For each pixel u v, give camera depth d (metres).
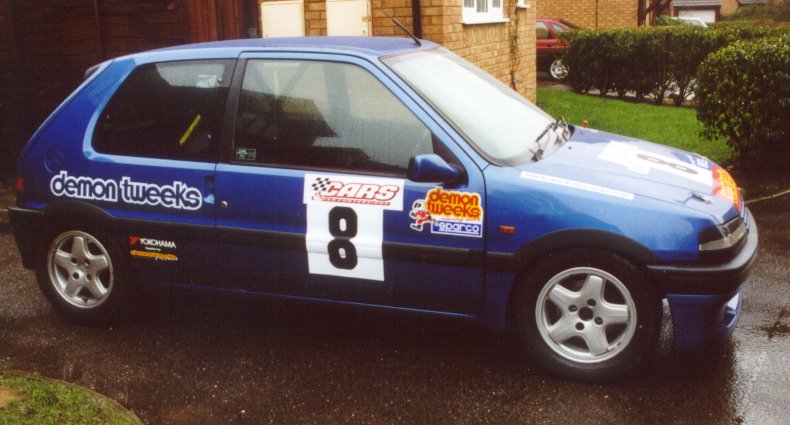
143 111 4.55
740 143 8.34
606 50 16.33
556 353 3.99
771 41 8.27
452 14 9.12
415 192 3.99
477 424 3.62
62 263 4.82
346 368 4.23
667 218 3.71
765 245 6.16
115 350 4.50
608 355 3.91
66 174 4.66
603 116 13.21
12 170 9.70
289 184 4.20
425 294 4.10
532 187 3.85
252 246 4.31
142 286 4.69
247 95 4.35
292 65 4.31
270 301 5.21
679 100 15.26
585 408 3.73
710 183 4.13
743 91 8.13
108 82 4.66
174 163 4.43
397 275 4.10
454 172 3.88
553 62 21.27
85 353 4.46
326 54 4.28
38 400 3.79
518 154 4.08
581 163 4.10
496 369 4.17
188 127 4.44
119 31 9.73
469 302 4.05
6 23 9.88
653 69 15.56
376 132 4.11
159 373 4.20
